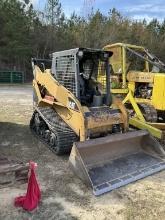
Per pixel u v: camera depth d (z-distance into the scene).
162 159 6.32
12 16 32.69
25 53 32.38
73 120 6.55
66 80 6.91
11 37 31.70
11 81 27.91
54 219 4.30
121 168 5.91
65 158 6.63
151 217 4.43
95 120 6.33
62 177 5.65
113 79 8.98
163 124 7.48
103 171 5.76
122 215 4.46
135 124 7.48
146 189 5.29
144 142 6.68
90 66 7.13
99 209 4.61
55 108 7.50
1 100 15.43
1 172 4.83
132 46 9.07
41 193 5.03
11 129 9.03
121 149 6.38
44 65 8.71
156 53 43.22
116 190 5.21
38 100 8.10
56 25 41.28
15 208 4.55
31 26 37.84
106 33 39.78
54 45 38.22
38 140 7.88
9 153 6.88
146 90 8.59
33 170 4.65
